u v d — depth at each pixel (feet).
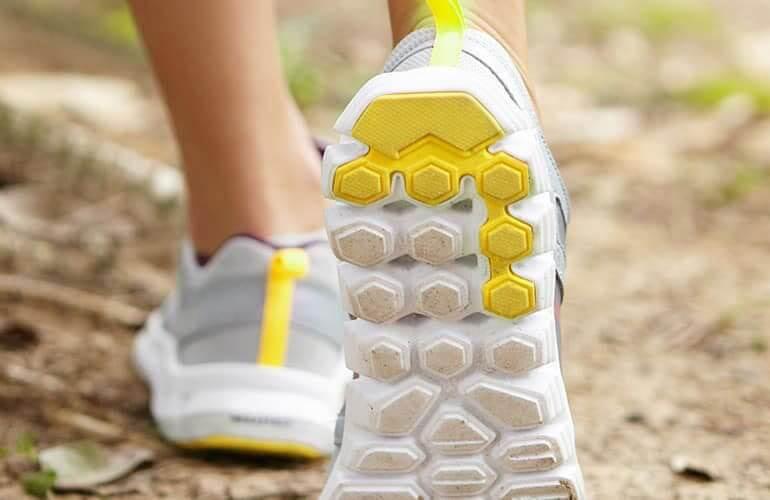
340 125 4.19
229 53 6.45
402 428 4.57
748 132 13.96
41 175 11.18
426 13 4.96
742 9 22.15
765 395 7.27
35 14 16.76
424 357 4.47
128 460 6.47
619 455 6.52
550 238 4.34
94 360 7.79
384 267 4.40
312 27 18.24
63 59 15.43
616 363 7.89
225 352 6.55
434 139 4.15
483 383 4.49
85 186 11.09
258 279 6.57
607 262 10.06
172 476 6.38
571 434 4.66
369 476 4.68
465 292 4.38
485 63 4.49
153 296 8.93
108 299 8.81
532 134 4.25
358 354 4.52
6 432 6.87
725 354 7.95
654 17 20.72
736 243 10.44
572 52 18.88
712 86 15.79
